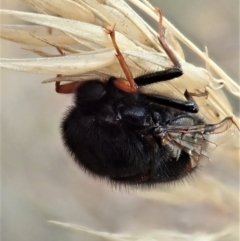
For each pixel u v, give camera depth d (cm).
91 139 5
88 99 5
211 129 5
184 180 5
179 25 8
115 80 5
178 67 5
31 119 9
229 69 7
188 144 5
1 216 8
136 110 5
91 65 5
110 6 5
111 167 5
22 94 9
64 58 5
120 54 5
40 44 5
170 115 5
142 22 5
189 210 6
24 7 6
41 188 8
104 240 6
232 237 6
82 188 8
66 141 5
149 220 7
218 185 6
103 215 8
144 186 5
